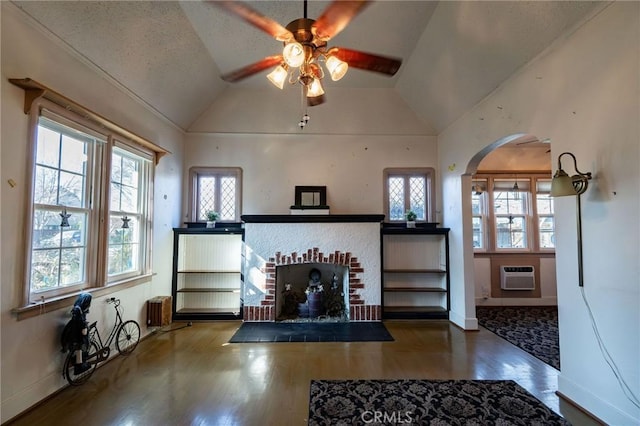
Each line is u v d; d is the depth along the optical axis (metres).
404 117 5.12
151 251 4.05
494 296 5.70
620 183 2.10
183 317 4.66
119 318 3.38
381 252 4.77
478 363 3.23
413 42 3.73
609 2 2.15
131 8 2.79
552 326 4.49
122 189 3.66
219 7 1.81
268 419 2.27
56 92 2.40
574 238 2.50
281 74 2.40
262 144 5.18
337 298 5.07
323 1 3.05
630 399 2.04
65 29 2.54
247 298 4.66
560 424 2.21
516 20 2.68
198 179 5.20
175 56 3.62
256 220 4.70
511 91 3.26
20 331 2.28
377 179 5.20
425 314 4.77
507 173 5.76
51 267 2.62
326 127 5.14
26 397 2.32
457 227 4.56
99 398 2.53
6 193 2.18
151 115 4.06
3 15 2.15
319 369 3.09
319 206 4.86
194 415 2.31
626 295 2.06
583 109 2.38
